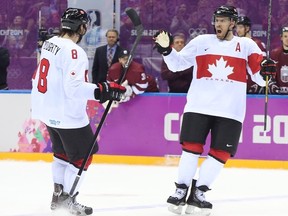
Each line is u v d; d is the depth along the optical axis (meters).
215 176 14.36
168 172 21.00
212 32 27.55
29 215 14.41
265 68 14.23
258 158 22.11
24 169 21.09
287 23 27.08
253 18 27.33
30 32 28.28
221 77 14.33
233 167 22.11
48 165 22.00
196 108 14.36
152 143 22.50
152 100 22.44
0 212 14.71
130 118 22.52
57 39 13.44
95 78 25.12
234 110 14.30
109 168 21.58
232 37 14.48
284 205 15.97
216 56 14.34
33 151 22.95
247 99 22.08
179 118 22.36
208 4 27.41
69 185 13.92
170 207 14.38
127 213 14.70
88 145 13.76
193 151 14.38
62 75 13.32
